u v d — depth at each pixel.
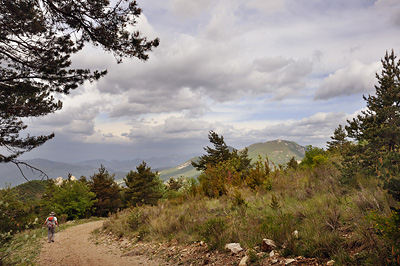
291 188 10.48
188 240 8.25
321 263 4.21
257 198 10.69
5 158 7.92
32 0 6.54
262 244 5.60
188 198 15.98
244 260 5.29
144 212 14.48
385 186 5.29
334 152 16.12
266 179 13.30
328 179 9.63
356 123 9.53
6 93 7.62
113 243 11.44
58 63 7.67
